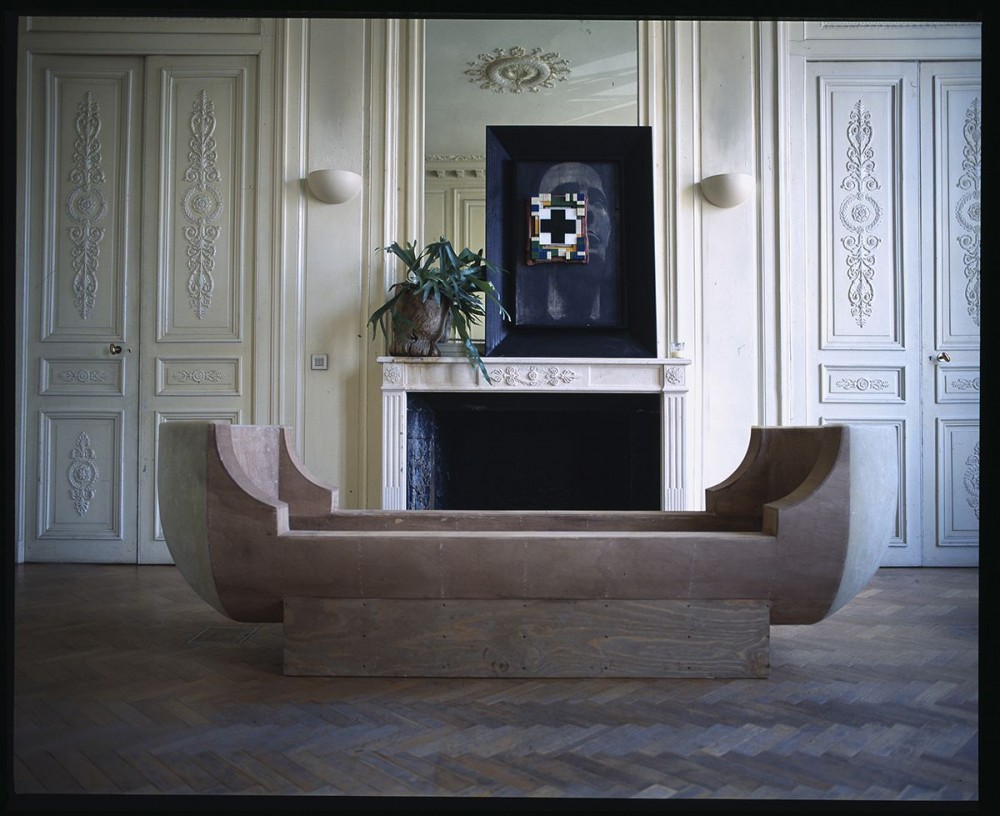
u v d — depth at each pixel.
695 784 1.50
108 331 4.24
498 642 2.15
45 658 2.40
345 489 4.15
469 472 4.32
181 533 2.17
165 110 4.25
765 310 4.20
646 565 2.12
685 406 3.99
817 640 2.62
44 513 4.22
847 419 4.21
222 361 4.21
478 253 4.11
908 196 4.26
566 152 4.19
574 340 4.09
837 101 4.28
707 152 4.25
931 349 4.22
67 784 1.50
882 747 1.70
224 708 1.93
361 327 4.19
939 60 4.26
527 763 1.60
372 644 2.17
